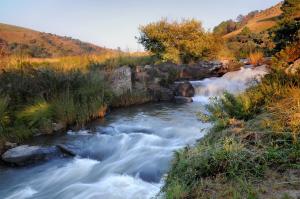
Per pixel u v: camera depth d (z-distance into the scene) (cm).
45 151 754
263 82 710
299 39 1039
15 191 611
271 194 326
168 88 1439
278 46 1680
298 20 1659
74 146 794
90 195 563
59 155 766
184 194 369
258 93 651
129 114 1114
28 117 928
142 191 544
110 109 1189
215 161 407
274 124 479
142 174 607
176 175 434
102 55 1872
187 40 1873
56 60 1761
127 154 721
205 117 674
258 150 422
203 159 421
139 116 1078
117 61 1664
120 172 636
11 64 1314
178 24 1889
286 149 409
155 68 1582
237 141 462
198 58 1939
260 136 463
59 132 912
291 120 467
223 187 365
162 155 673
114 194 553
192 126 901
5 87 1007
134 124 968
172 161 520
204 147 469
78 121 979
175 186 387
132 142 796
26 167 717
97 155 748
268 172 375
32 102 990
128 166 654
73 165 715
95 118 1054
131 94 1297
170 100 1370
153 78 1482
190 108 1188
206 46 1902
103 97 1163
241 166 397
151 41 1891
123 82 1346
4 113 895
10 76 1079
